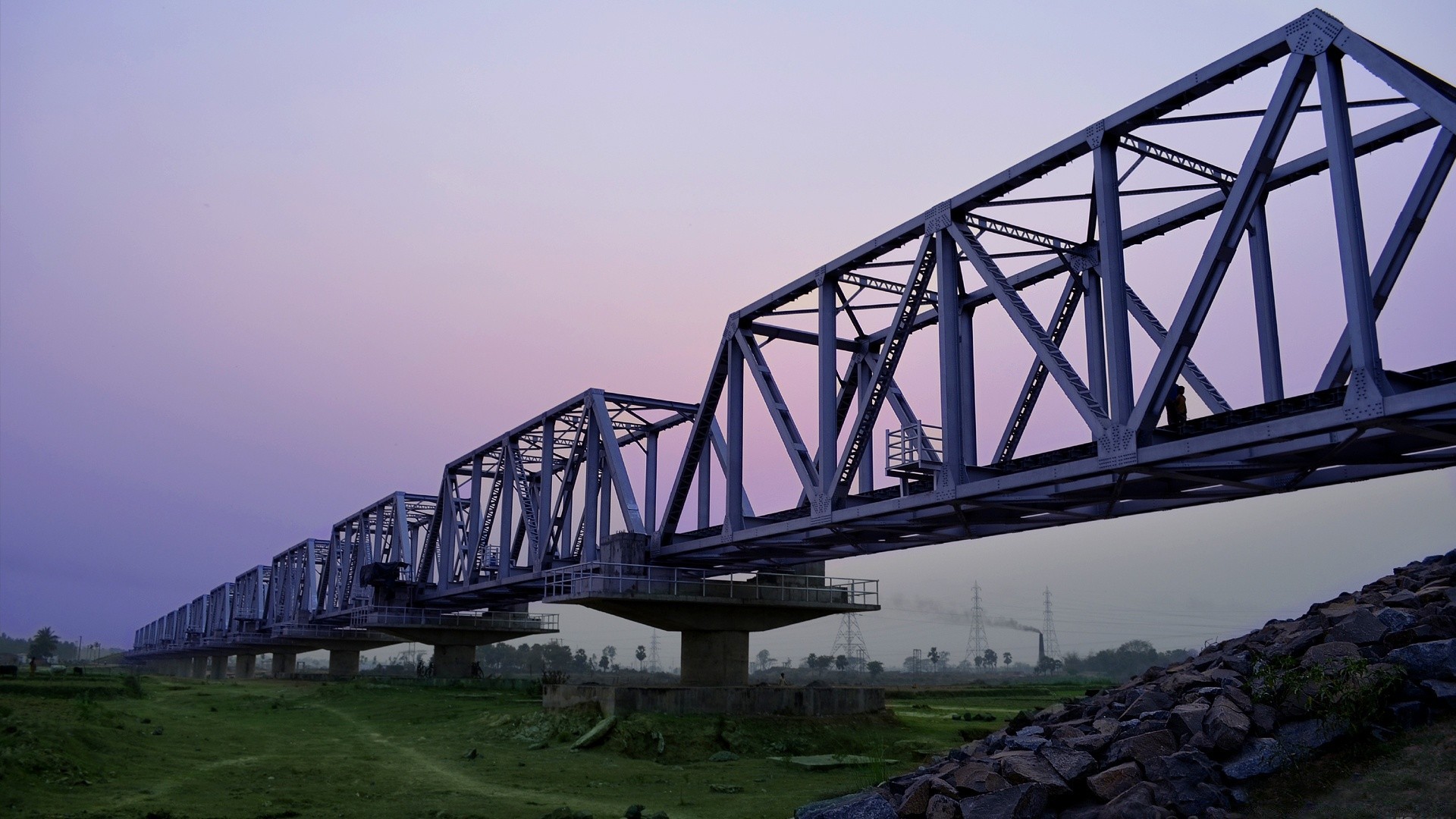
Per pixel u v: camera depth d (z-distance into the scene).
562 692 44.34
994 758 17.48
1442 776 13.49
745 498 43.81
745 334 38.75
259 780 28.33
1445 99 16.88
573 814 22.20
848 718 42.47
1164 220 28.39
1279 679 16.59
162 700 59.97
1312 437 20.36
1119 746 16.42
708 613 45.62
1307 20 19.52
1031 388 31.52
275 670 135.00
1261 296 23.42
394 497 90.94
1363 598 20.56
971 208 27.98
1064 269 32.03
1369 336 17.95
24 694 53.00
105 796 24.55
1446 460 21.44
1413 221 19.98
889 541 36.81
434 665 82.62
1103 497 26.44
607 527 54.09
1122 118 23.14
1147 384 21.77
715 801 26.30
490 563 75.69
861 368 38.94
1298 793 14.51
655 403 55.28
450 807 24.70
